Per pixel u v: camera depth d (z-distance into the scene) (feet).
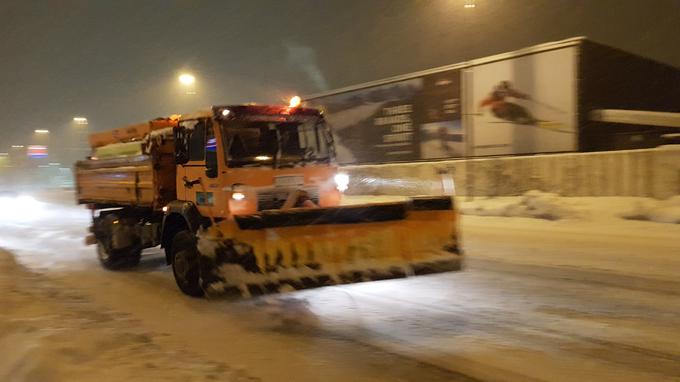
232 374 14.79
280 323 20.13
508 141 61.77
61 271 32.55
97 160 35.29
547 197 49.03
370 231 20.85
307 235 20.08
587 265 28.76
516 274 27.22
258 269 19.44
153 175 27.55
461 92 66.44
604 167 48.83
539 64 58.80
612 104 59.77
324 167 25.44
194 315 21.61
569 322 19.24
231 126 23.45
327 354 16.69
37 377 14.21
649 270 27.04
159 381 14.14
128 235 31.71
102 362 15.49
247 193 23.21
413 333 18.49
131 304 23.66
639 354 16.07
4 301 21.27
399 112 74.49
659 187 45.37
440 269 21.54
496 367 15.35
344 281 20.27
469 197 59.47
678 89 72.79
